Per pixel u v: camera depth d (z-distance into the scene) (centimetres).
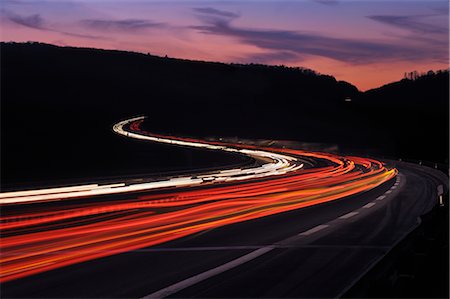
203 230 1545
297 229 1554
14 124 12812
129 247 1258
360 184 3694
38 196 2748
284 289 846
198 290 842
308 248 1227
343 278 924
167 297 800
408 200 2486
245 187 3397
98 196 2738
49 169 6194
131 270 998
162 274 961
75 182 3706
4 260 1107
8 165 6588
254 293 821
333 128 16062
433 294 693
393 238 1373
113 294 820
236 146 11669
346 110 18325
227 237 1405
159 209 2142
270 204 2336
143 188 3344
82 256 1147
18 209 2173
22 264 1064
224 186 3497
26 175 5128
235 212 2025
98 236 1441
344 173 5250
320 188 3306
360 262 1064
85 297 804
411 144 10231
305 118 18912
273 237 1401
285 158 9025
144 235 1452
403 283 674
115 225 1669
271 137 15050
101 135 12175
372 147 11125
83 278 934
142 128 15625
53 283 897
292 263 1055
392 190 3141
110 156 8669
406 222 1695
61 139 10625
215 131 16238
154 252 1188
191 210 2102
